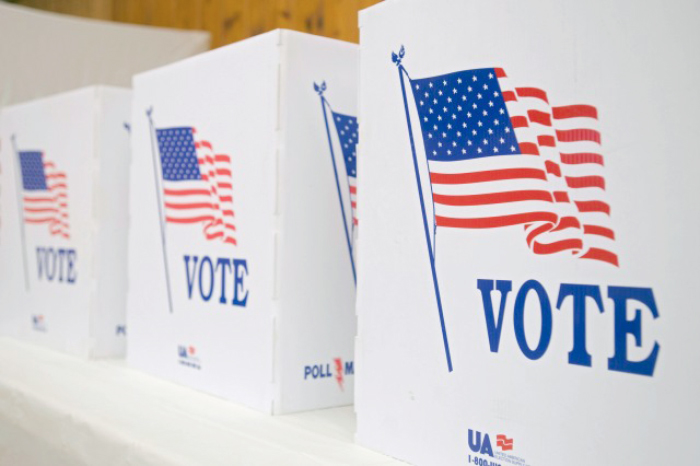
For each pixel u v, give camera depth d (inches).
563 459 66.1
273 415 77.8
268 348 78.0
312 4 111.8
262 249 78.5
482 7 68.9
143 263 87.4
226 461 70.7
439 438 70.1
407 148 71.7
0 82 123.7
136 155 88.0
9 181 101.7
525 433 67.2
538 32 67.1
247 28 127.4
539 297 67.0
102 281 92.5
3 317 102.8
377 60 73.2
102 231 92.4
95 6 172.9
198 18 141.7
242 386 79.6
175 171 84.6
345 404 80.4
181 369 84.0
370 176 73.4
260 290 78.5
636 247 64.5
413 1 71.6
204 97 82.4
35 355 93.8
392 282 72.3
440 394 70.1
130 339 88.7
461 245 69.5
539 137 67.1
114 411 78.0
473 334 69.0
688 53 63.4
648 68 64.2
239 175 80.0
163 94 85.7
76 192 93.8
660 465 63.8
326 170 79.7
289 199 78.2
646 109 64.3
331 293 79.8
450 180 69.9
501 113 68.2
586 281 65.7
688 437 63.3
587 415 65.6
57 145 95.7
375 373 72.9
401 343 71.8
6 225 102.3
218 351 81.3
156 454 71.9
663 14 63.9
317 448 72.9
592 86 65.6
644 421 64.2
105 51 134.2
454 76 69.9
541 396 66.8
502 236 68.1
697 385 63.1
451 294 69.8
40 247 97.9
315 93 79.2
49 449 79.5
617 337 64.9
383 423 72.4
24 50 126.3
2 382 84.5
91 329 92.1
